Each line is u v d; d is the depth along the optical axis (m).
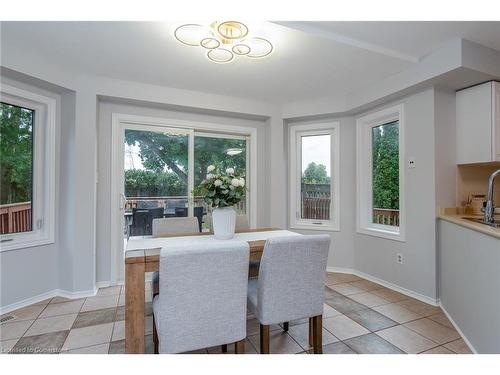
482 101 2.53
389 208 3.23
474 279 1.87
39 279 2.69
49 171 2.77
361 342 1.95
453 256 2.26
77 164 2.77
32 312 2.43
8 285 2.46
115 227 3.12
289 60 2.55
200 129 3.61
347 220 3.62
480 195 2.73
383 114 3.17
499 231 1.63
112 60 2.55
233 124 3.76
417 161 2.77
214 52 2.31
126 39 2.20
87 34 2.13
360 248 3.48
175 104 3.22
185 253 1.33
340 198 3.66
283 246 1.57
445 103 2.69
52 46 2.30
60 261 2.83
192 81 3.04
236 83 3.09
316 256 1.66
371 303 2.63
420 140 2.75
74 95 2.76
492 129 2.46
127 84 3.00
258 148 3.91
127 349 1.51
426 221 2.68
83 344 1.93
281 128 3.81
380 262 3.19
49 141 2.76
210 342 1.44
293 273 1.63
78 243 2.77
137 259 1.54
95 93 2.86
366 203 3.48
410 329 2.13
